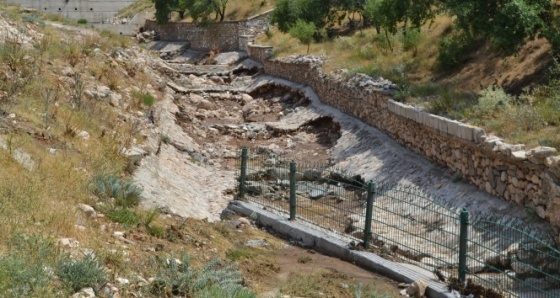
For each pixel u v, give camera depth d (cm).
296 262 1211
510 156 1275
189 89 3531
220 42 5372
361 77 2448
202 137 2580
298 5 4250
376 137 2145
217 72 4222
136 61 3241
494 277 1105
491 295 1019
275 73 3731
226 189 1800
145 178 1515
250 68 4197
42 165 1177
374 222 1430
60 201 1048
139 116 2209
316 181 1895
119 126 1794
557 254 1080
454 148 1591
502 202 1345
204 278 899
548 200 1166
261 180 1895
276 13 4369
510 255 1116
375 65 2584
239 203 1602
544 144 1292
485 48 2202
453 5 1828
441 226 1334
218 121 2966
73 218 987
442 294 1036
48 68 2095
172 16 6731
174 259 924
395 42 2802
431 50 2475
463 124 1522
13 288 730
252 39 4803
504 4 1748
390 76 2403
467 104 1719
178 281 875
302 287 1028
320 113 2711
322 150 2344
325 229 1404
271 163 2095
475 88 1978
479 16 1798
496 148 1330
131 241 1017
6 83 1630
